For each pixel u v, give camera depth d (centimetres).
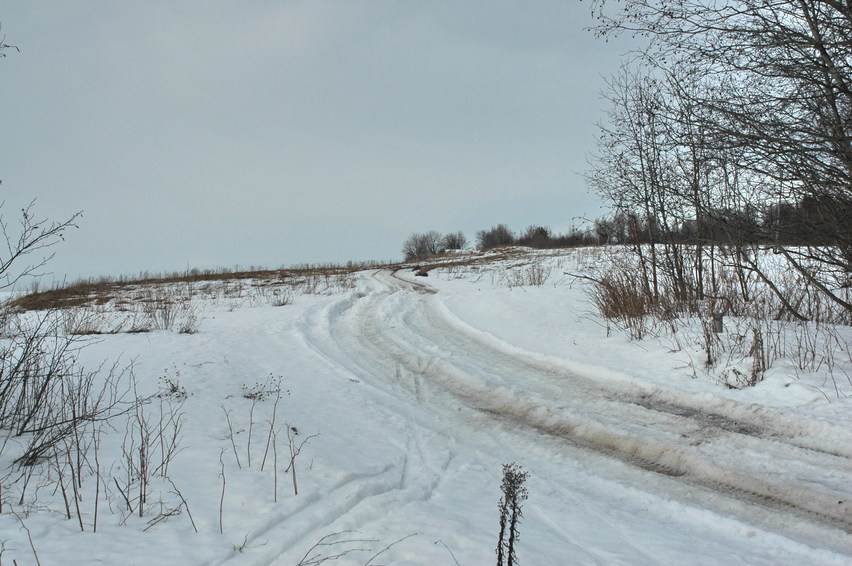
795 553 350
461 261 3762
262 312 1639
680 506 421
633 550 358
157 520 365
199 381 796
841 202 595
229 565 312
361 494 434
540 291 1569
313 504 407
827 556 341
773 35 584
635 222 1110
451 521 384
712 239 832
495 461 542
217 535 345
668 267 1070
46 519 355
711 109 620
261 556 324
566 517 412
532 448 568
